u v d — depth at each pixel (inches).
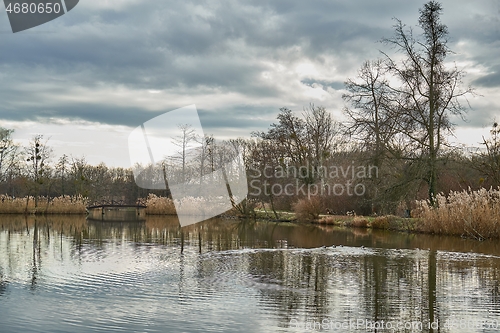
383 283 455.8
